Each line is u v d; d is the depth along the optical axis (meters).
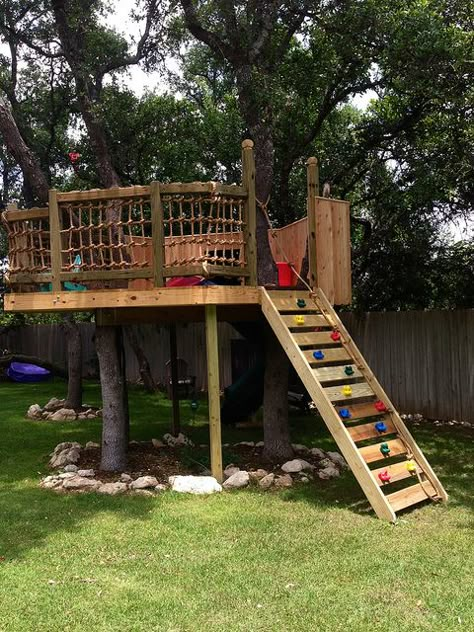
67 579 4.09
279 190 11.73
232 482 6.30
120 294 6.33
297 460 6.95
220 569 4.23
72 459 7.35
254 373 9.52
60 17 10.44
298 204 12.40
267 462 7.27
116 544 4.71
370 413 6.25
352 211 12.91
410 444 6.17
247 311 7.50
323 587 3.93
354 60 9.87
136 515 5.36
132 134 13.57
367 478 5.41
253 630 3.41
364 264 11.84
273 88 7.82
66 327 11.62
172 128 13.76
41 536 4.90
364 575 4.11
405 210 10.84
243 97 7.96
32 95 14.95
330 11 8.66
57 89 14.41
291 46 10.97
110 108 12.91
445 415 10.36
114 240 7.93
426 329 10.61
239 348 13.38
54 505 5.68
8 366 17.88
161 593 3.86
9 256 6.89
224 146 13.16
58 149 15.74
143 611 3.63
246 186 6.48
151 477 6.37
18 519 5.32
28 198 13.23
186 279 6.73
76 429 9.80
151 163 14.29
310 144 11.92
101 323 6.88
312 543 4.70
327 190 7.54
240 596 3.81
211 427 6.41
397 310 12.42
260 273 7.51
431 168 9.67
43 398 13.74
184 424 10.06
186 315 7.41
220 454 6.41
